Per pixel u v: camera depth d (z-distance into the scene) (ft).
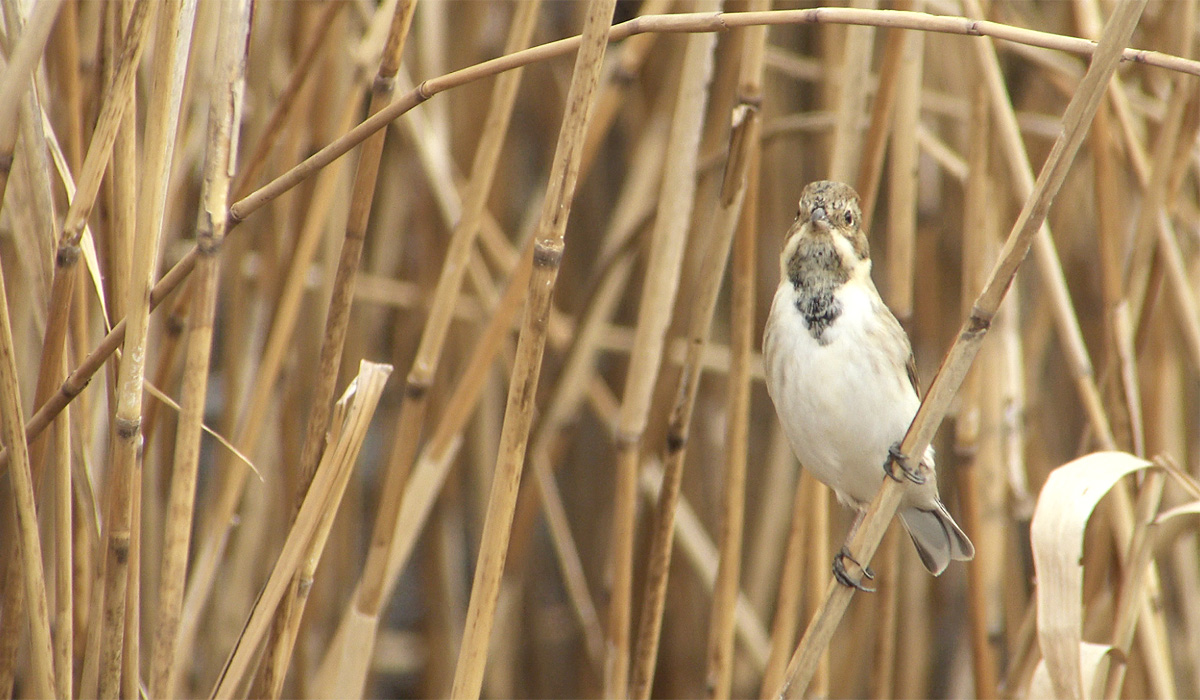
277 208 25.09
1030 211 13.35
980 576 22.21
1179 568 29.01
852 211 19.49
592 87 13.28
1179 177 21.94
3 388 13.67
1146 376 26.63
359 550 34.94
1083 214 32.40
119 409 13.71
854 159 20.52
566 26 34.91
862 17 12.77
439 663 32.37
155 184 13.17
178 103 13.41
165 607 14.55
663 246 18.49
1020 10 29.58
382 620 33.19
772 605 33.60
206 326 13.78
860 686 32.48
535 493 29.04
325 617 29.94
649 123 31.65
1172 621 32.40
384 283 30.76
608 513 34.78
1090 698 16.92
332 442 15.03
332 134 24.95
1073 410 32.99
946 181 33.22
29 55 12.93
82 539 16.57
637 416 19.22
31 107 14.58
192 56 17.72
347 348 29.73
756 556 31.32
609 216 35.76
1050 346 33.17
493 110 18.12
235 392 24.85
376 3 30.30
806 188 20.01
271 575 14.93
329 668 19.86
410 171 31.01
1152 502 19.70
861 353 19.15
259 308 25.96
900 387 19.39
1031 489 29.60
